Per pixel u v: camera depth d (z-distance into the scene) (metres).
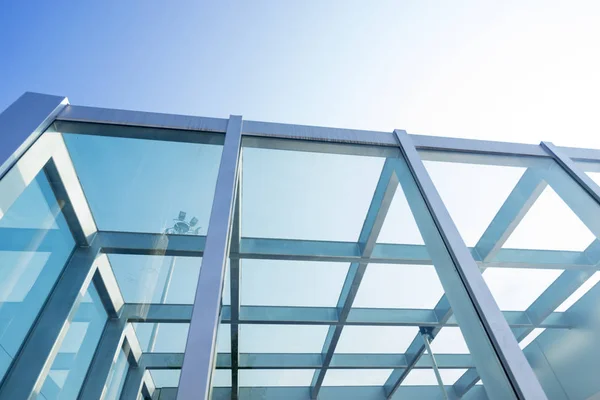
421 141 2.40
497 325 1.44
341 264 2.00
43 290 1.42
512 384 1.31
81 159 1.87
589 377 1.48
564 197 2.26
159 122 2.08
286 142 2.24
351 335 1.79
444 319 1.69
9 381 1.18
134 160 1.92
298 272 1.94
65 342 1.29
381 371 1.66
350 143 2.32
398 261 1.95
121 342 1.29
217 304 1.32
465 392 1.43
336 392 1.58
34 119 1.84
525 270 1.92
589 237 2.07
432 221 1.92
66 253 1.55
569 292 1.82
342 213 2.13
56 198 1.69
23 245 1.48
